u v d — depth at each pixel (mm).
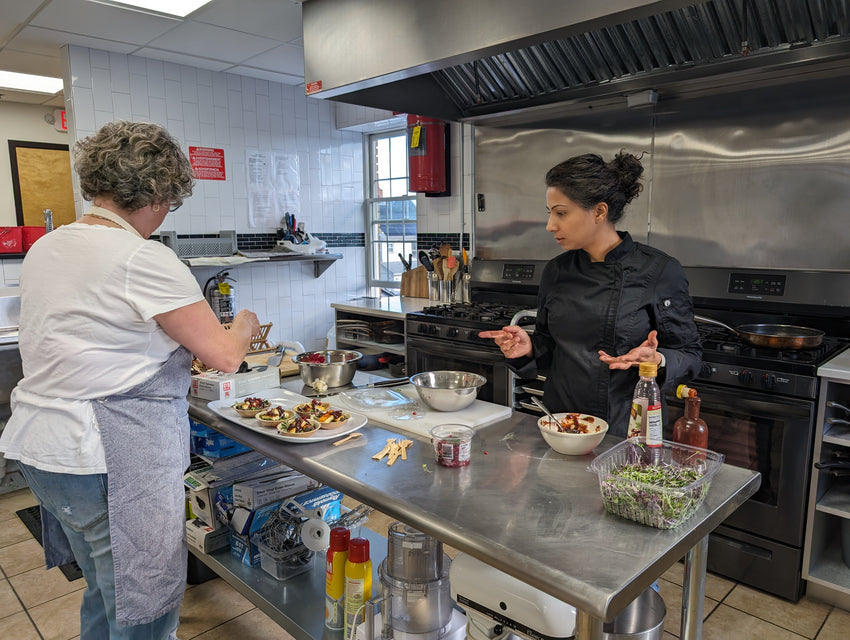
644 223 3105
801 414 2156
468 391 1707
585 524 1100
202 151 4469
